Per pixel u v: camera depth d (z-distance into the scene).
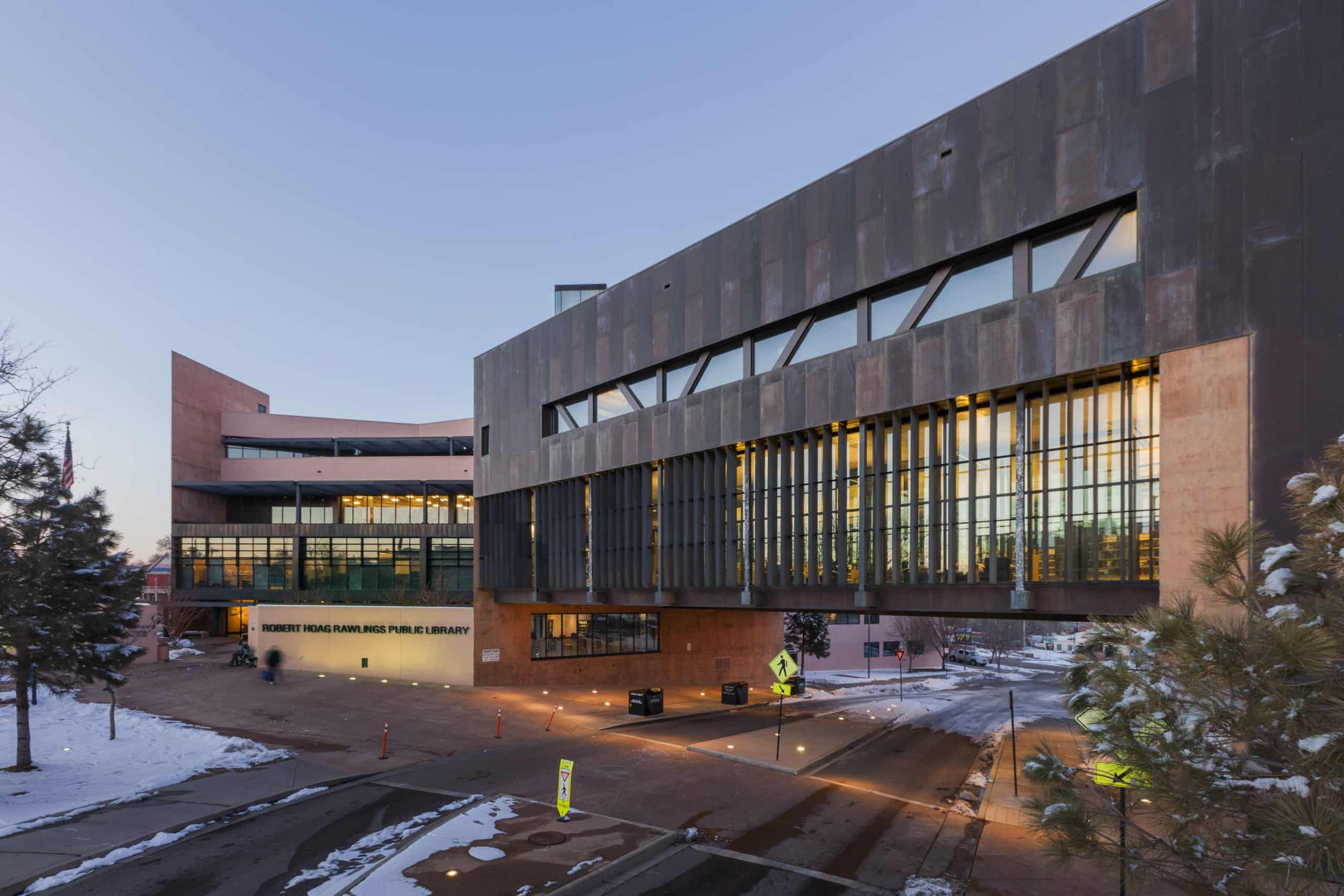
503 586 34.09
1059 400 16.23
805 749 22.17
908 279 19.36
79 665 18.31
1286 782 5.07
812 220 21.52
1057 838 6.15
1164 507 13.97
